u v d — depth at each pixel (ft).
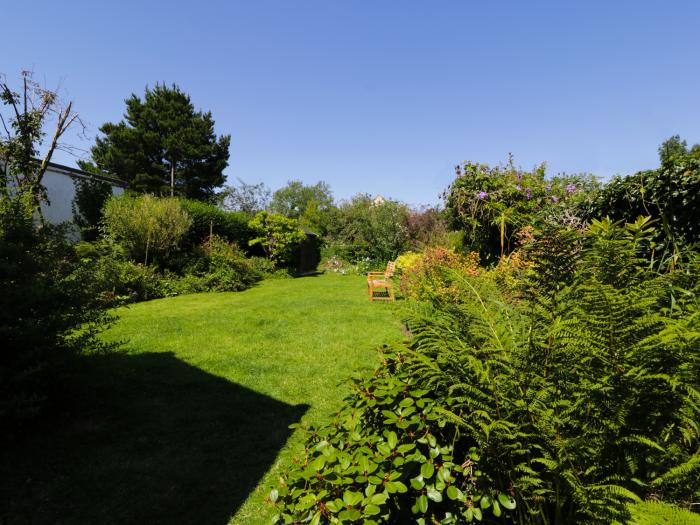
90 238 40.45
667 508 3.19
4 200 11.43
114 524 6.98
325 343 18.40
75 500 7.59
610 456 4.04
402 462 4.03
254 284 44.06
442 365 5.24
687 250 8.14
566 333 4.50
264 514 7.26
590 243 5.72
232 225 51.93
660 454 3.87
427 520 4.54
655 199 10.17
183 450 9.42
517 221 16.43
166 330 20.43
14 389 9.52
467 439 5.02
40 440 9.65
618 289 4.50
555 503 4.44
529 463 4.37
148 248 35.58
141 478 8.32
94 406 11.52
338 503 3.73
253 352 16.97
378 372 5.98
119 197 38.04
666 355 3.92
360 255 68.64
